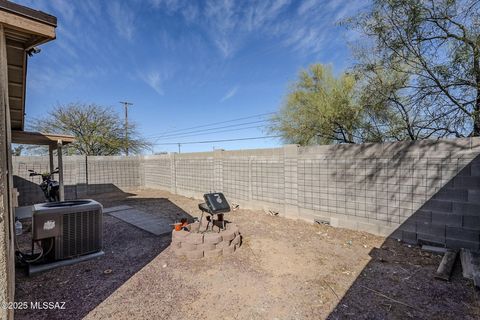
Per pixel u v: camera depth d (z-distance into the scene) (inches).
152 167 491.8
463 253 142.6
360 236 189.8
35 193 386.3
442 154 158.6
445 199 157.5
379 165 187.0
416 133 240.8
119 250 169.5
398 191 177.6
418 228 169.0
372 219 191.9
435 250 155.4
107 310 101.7
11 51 94.3
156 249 171.3
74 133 698.2
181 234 164.6
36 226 137.2
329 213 218.4
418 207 168.7
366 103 256.4
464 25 171.6
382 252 159.6
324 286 119.9
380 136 288.8
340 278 127.6
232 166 316.8
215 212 173.3
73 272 135.9
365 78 244.2
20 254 137.9
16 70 111.0
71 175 430.3
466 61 168.9
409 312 98.5
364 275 130.1
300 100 392.2
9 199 90.6
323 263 145.6
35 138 239.0
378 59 223.8
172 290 117.1
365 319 94.9
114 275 132.6
